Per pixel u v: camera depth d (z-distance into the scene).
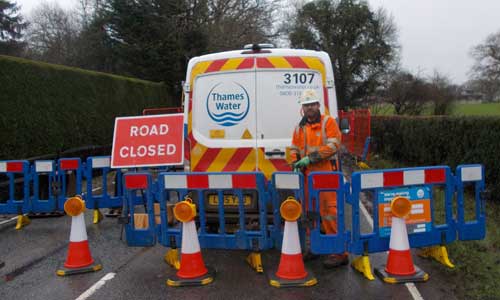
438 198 8.65
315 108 5.16
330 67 5.55
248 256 5.60
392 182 4.87
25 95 10.53
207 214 5.46
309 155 5.13
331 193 5.24
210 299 4.45
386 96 29.38
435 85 27.05
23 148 10.37
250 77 5.52
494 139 8.01
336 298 4.41
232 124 5.55
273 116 5.50
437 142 10.72
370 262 5.53
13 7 37.31
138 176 5.36
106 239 6.75
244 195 5.39
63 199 7.83
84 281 5.02
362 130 16.33
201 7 26.78
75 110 12.84
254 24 29.47
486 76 32.19
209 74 5.62
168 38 24.48
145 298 4.51
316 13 38.34
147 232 5.42
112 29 25.31
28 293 4.71
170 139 6.19
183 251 4.94
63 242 6.68
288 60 5.50
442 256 5.23
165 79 24.58
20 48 34.44
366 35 38.38
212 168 5.61
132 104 17.39
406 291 4.52
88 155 12.50
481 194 5.25
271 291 4.62
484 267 5.09
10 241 6.75
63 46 32.97
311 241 4.86
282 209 4.70
